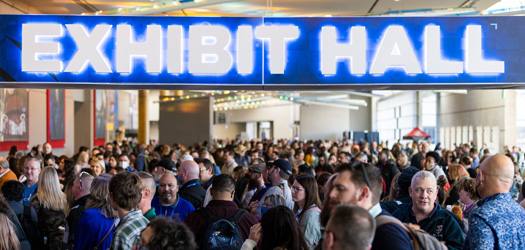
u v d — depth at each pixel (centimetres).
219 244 464
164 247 278
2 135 1675
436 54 790
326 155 1723
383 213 328
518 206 365
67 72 784
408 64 788
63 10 1499
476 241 353
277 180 688
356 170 324
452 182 848
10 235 470
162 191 573
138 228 406
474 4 1323
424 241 331
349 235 259
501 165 360
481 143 2766
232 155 1483
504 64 794
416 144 2012
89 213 464
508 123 2433
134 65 786
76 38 785
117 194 408
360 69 789
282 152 1692
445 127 3547
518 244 355
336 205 300
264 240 380
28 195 747
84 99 3067
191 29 789
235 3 1380
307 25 793
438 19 793
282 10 1499
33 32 784
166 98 3025
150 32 788
